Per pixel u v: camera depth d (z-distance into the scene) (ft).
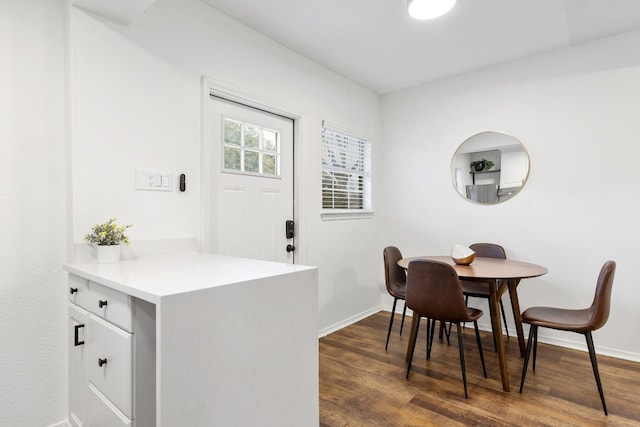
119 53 5.93
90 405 4.57
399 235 12.64
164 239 6.42
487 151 10.69
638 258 8.45
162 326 3.21
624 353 8.56
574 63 9.27
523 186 10.05
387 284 9.22
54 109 5.46
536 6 7.43
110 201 5.79
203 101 7.15
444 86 11.57
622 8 7.52
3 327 5.02
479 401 6.54
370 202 12.61
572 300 9.30
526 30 8.46
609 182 8.81
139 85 6.19
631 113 8.54
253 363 4.07
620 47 8.66
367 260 12.40
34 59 5.27
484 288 9.18
